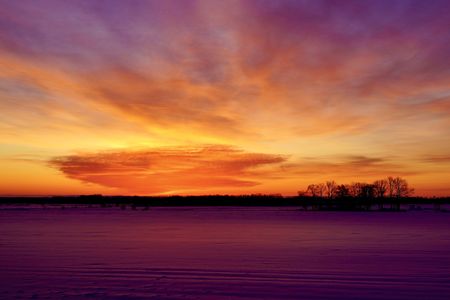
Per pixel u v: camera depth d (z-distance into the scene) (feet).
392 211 249.96
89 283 34.60
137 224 110.73
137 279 36.09
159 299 29.76
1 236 76.07
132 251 54.08
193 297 30.22
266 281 35.12
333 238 70.49
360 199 335.06
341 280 35.29
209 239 69.62
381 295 30.45
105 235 77.77
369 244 61.05
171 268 41.27
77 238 71.77
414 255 49.34
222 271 39.60
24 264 43.91
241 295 30.68
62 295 30.73
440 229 89.76
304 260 46.01
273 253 51.67
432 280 35.06
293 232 83.41
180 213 213.25
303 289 32.30
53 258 48.01
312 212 227.40
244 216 167.02
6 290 32.27
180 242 64.90
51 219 140.87
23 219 142.31
